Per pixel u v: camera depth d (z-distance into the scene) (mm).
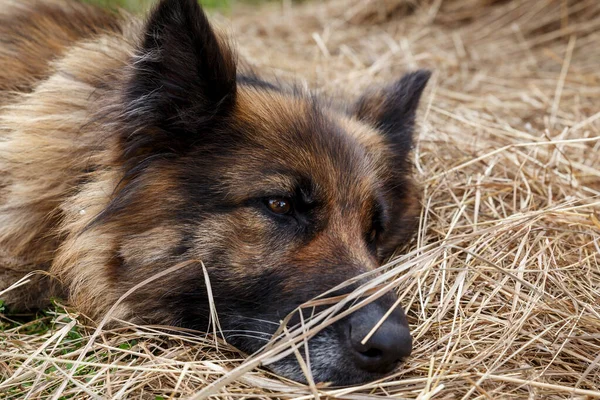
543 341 1167
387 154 1304
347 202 1188
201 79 1175
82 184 1218
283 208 1172
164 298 1185
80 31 1392
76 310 1228
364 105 1351
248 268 1162
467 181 1411
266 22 2328
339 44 2082
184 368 1119
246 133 1187
